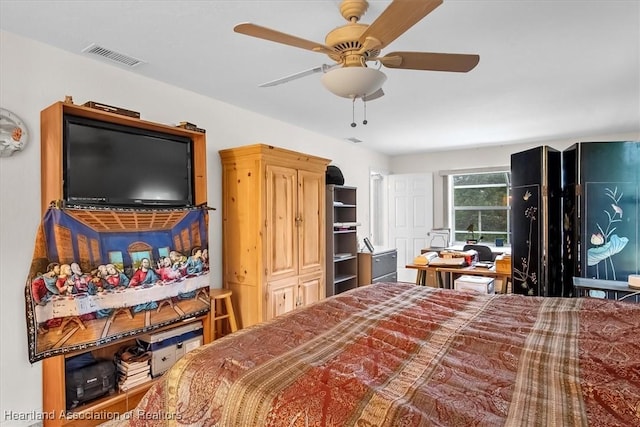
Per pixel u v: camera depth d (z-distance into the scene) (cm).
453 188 654
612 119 430
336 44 173
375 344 146
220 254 351
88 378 230
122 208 243
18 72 226
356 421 96
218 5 193
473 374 120
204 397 122
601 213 331
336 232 473
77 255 218
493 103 366
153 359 258
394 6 138
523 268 354
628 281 289
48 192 221
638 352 133
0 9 195
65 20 208
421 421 93
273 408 107
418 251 643
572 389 108
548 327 163
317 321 177
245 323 335
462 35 226
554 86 317
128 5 193
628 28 218
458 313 188
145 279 250
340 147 547
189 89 323
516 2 191
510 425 91
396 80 301
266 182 330
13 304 223
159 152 271
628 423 92
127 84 281
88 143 230
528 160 353
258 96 342
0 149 217
